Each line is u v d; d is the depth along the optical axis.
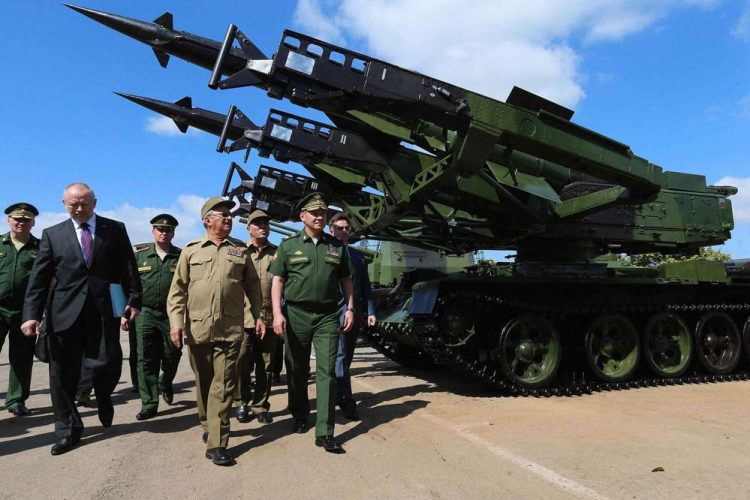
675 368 8.61
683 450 4.51
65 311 4.62
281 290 4.88
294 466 4.09
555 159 7.16
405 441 4.80
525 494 3.50
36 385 8.65
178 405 6.71
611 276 8.37
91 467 4.12
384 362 11.23
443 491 3.56
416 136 8.08
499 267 8.76
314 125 8.26
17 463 4.25
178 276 4.51
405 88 6.41
